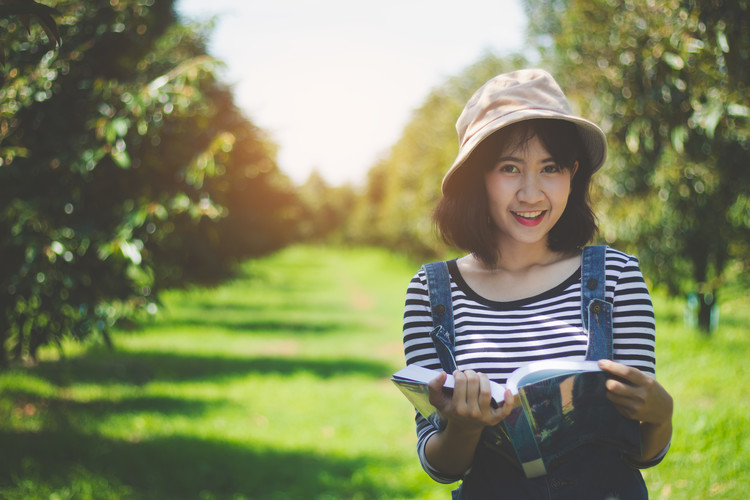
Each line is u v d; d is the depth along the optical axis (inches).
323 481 229.3
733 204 319.9
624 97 261.7
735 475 175.0
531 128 65.2
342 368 476.7
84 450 240.7
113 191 217.5
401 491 219.0
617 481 60.4
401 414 340.5
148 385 389.7
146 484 219.0
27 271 184.2
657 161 306.0
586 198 70.8
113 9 198.4
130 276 213.6
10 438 242.1
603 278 63.6
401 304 978.7
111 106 199.2
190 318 744.3
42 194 196.5
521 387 55.7
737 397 273.9
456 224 68.4
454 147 855.1
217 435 287.3
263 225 733.9
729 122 219.8
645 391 55.6
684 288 402.6
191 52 276.2
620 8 263.3
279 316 810.2
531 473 59.9
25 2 75.3
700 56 201.2
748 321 527.2
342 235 3907.5
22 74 170.6
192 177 204.5
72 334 200.2
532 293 65.4
